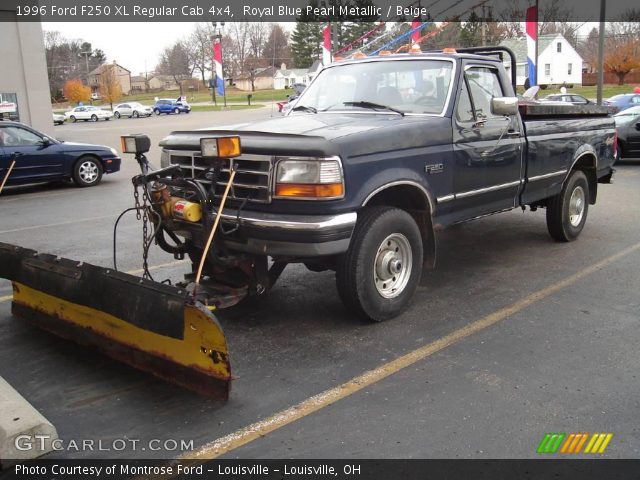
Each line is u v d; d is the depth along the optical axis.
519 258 6.73
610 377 3.89
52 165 12.81
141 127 40.75
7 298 5.58
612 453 3.09
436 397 3.66
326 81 6.01
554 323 4.80
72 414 3.54
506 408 3.52
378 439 3.23
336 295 5.52
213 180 4.27
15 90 21.48
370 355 4.25
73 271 4.05
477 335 4.58
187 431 3.35
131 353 3.98
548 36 70.25
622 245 7.21
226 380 3.45
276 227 4.14
